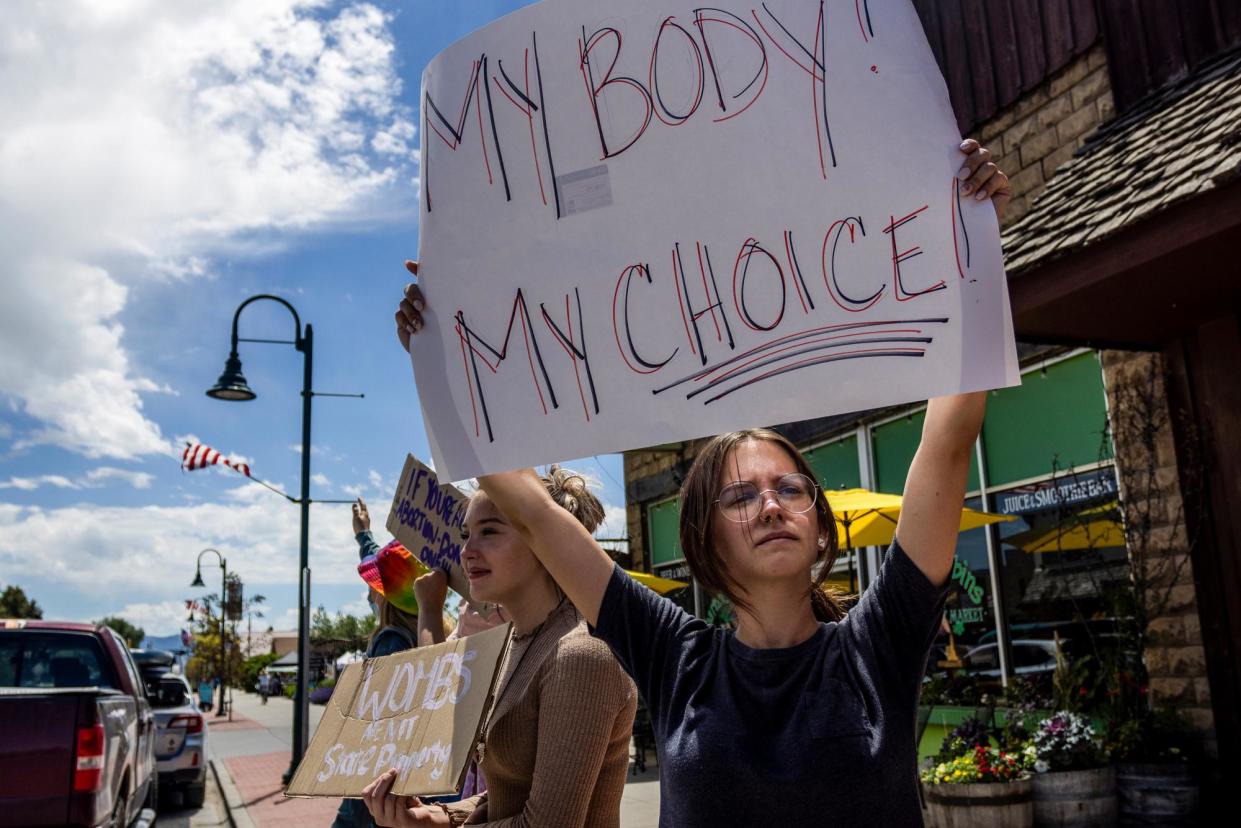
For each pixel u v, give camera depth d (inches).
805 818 56.7
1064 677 242.5
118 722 225.3
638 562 519.5
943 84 66.7
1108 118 262.7
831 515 68.6
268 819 385.7
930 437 63.7
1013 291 209.5
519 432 71.9
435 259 77.1
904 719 59.7
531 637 85.8
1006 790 208.7
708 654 67.5
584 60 74.3
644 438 68.1
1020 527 284.7
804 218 67.3
